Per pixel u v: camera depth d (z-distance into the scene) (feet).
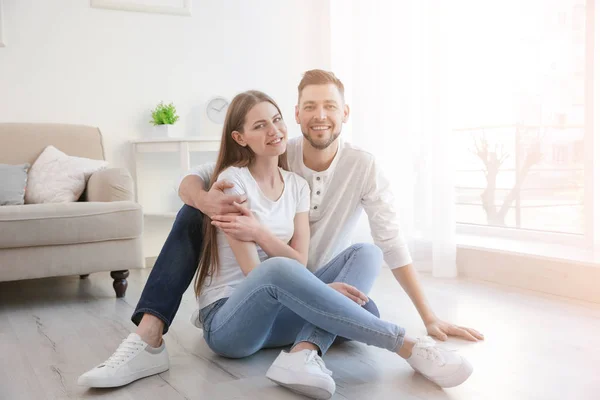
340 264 5.74
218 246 5.41
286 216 5.46
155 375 5.24
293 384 4.49
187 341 6.37
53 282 10.56
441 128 9.52
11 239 8.13
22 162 10.45
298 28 13.57
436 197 9.63
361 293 5.05
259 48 13.21
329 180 5.89
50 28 11.43
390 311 7.43
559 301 7.85
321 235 6.04
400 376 5.05
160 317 5.19
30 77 11.34
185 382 5.02
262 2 13.19
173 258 5.31
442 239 9.65
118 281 9.02
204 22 12.67
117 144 12.03
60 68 11.53
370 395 4.62
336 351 5.78
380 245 6.12
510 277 8.97
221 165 5.57
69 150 10.86
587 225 8.55
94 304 8.52
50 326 7.27
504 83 10.13
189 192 5.43
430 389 4.74
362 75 11.40
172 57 12.42
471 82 10.75
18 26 11.22
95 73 11.80
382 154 11.01
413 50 10.56
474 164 10.88
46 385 5.08
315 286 4.58
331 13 12.66
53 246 8.46
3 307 8.48
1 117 11.18
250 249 5.12
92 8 11.71
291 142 6.12
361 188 5.99
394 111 10.78
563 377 5.00
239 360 5.58
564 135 9.15
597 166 8.18
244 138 5.35
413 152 10.62
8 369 5.56
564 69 9.05
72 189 9.98
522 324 6.73
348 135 12.23
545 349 5.79
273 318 5.02
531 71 9.62
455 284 9.10
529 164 9.84
